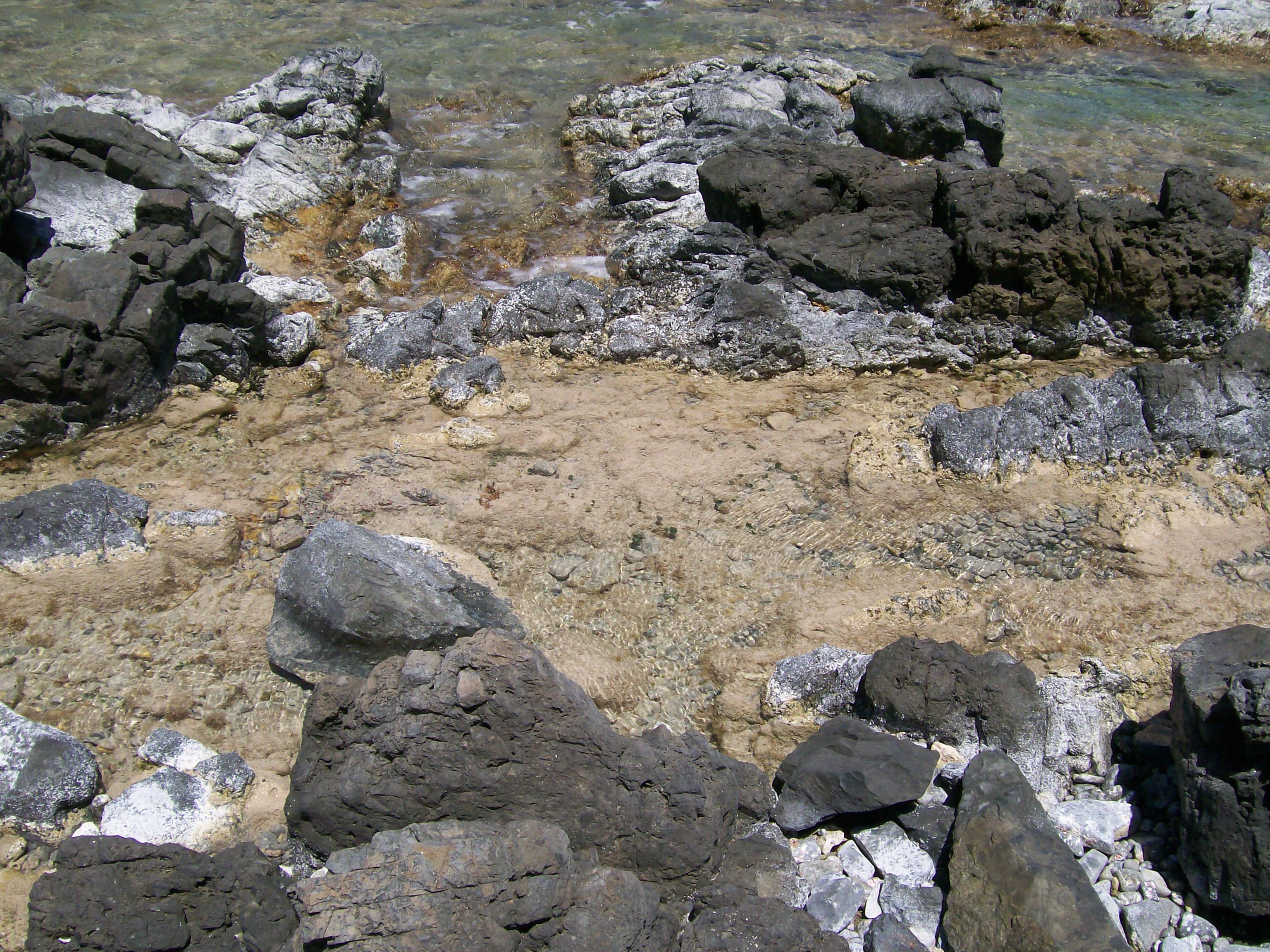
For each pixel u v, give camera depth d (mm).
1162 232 4922
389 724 3102
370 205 6230
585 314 5082
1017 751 3350
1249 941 2920
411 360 4957
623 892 2859
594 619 3893
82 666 3645
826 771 3205
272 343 4906
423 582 3691
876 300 5145
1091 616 3881
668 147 6234
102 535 3959
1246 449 4363
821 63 7441
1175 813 3178
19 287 4617
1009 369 5016
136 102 6711
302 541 4094
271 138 6293
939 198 5184
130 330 4520
